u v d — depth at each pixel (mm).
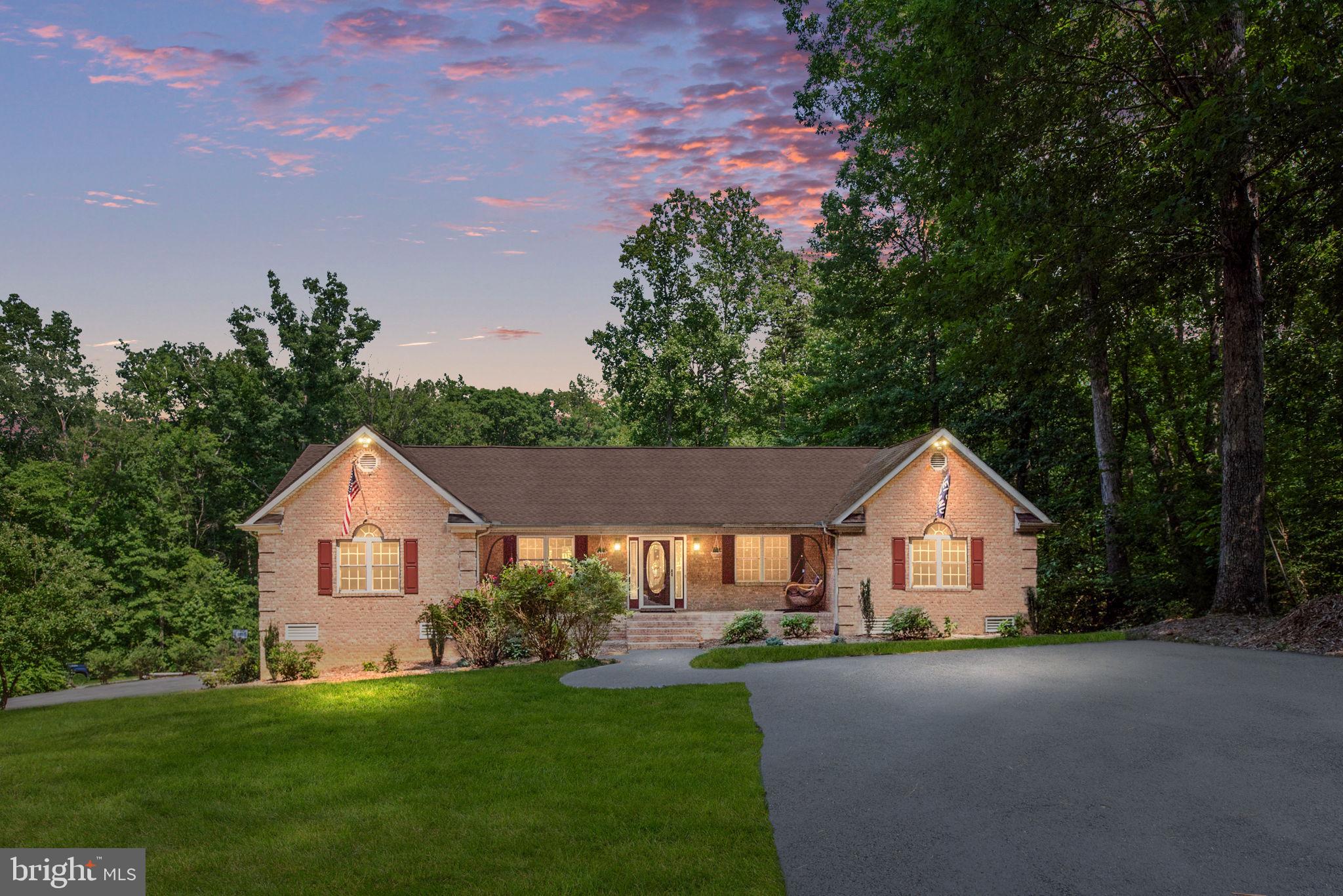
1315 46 18328
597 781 10852
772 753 11797
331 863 8656
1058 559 34875
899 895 7621
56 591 25109
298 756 12445
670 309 50688
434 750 12547
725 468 33281
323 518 26719
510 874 8258
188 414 62281
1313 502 24078
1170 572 26672
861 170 38531
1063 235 21688
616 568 30609
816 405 50844
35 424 67938
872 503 28328
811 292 52938
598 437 103500
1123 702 13492
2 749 14055
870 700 14484
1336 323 24656
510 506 29891
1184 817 8930
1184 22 19562
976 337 28078
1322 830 8477
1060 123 23641
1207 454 30906
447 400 83688
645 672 19172
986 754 11156
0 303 70062
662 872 8164
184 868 8586
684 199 50469
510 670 20094
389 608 26766
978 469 28438
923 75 24328
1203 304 29234
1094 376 29734
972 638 21891
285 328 59781
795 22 37156
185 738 13711
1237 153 18406
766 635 27422
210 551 61062
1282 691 13758
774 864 8297
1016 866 8039
